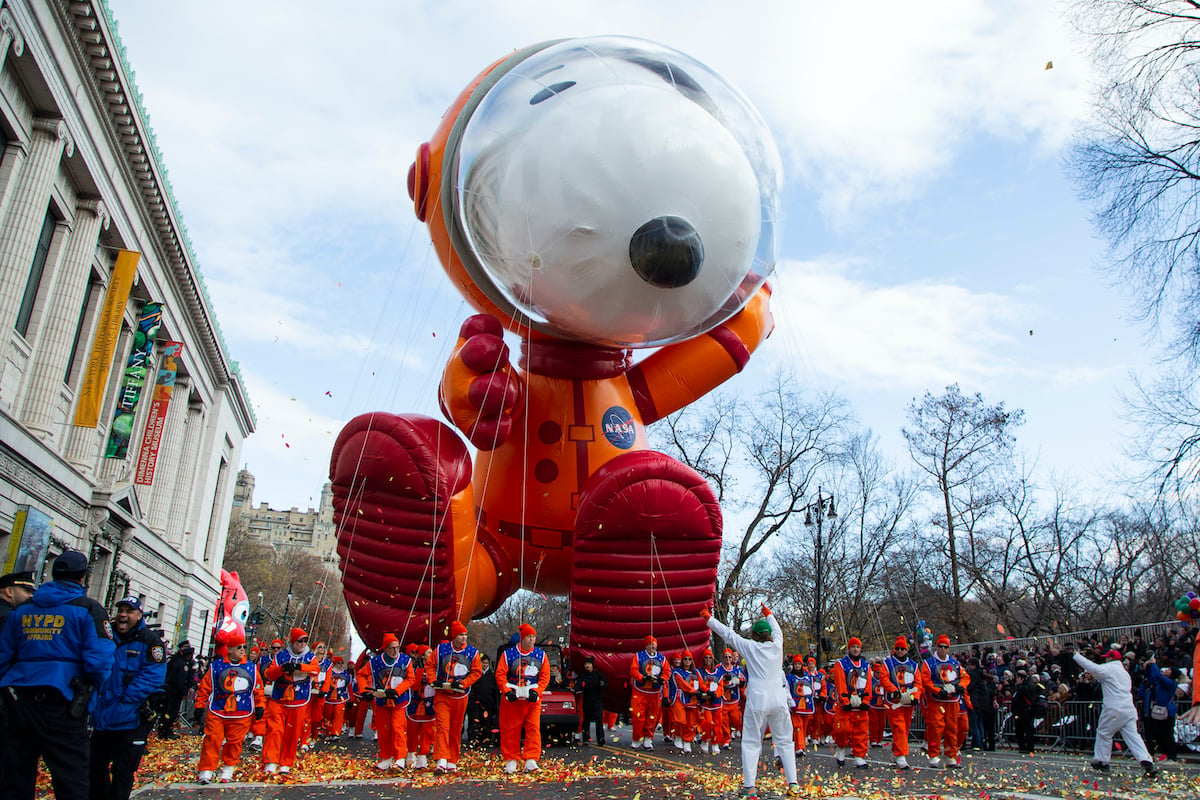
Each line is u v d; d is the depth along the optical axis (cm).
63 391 2384
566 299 998
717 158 941
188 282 3177
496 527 1270
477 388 1134
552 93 979
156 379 3250
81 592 564
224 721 941
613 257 941
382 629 1185
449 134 1123
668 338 1086
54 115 1953
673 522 1177
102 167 2277
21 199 1891
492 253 1010
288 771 998
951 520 3114
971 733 1686
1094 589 3391
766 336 1427
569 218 930
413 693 1059
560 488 1247
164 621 3694
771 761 1225
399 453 1152
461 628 1027
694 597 1232
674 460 1193
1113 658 1101
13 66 1806
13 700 529
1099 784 949
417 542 1165
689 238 923
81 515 2503
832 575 3556
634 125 927
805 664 1549
